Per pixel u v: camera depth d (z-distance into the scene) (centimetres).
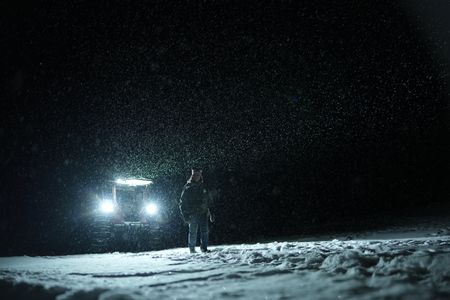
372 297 259
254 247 860
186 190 859
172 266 521
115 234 1373
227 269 449
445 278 299
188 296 287
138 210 1487
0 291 329
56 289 297
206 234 861
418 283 293
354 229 1755
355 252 441
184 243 1677
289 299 269
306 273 376
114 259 735
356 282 309
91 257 869
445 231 1132
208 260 589
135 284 355
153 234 1441
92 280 375
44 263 713
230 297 283
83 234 1431
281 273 392
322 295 275
